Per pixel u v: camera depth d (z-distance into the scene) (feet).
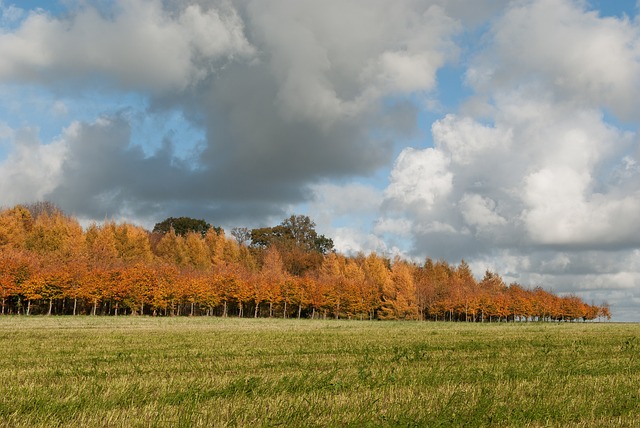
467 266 446.19
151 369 62.13
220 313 366.63
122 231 402.72
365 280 372.79
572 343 103.35
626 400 38.73
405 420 32.27
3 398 37.63
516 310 370.94
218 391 41.93
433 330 160.04
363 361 69.41
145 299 290.35
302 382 45.80
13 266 261.24
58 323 181.78
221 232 462.60
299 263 480.64
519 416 33.71
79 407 35.76
